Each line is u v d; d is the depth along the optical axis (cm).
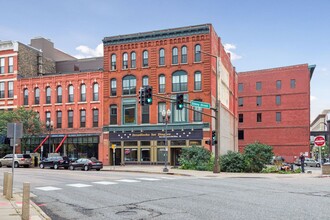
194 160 3884
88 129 5306
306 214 1134
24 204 1068
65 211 1280
